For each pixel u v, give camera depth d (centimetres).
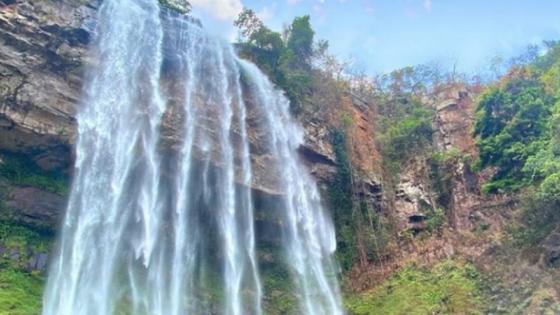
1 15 2042
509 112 2627
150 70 2403
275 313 2300
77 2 2278
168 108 2362
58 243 2059
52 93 2070
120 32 2366
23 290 1906
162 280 2195
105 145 2175
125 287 2111
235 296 2298
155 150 2278
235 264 2367
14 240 1992
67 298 1989
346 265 2570
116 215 2173
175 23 2608
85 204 2116
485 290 2150
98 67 2234
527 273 2088
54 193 2078
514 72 2970
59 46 2147
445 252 2448
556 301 1928
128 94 2289
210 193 2377
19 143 2002
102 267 2098
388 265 2545
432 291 2267
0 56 1989
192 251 2312
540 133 2452
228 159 2438
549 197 2156
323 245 2586
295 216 2559
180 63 2509
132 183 2225
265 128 2645
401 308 2231
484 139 2662
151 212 2244
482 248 2325
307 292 2419
